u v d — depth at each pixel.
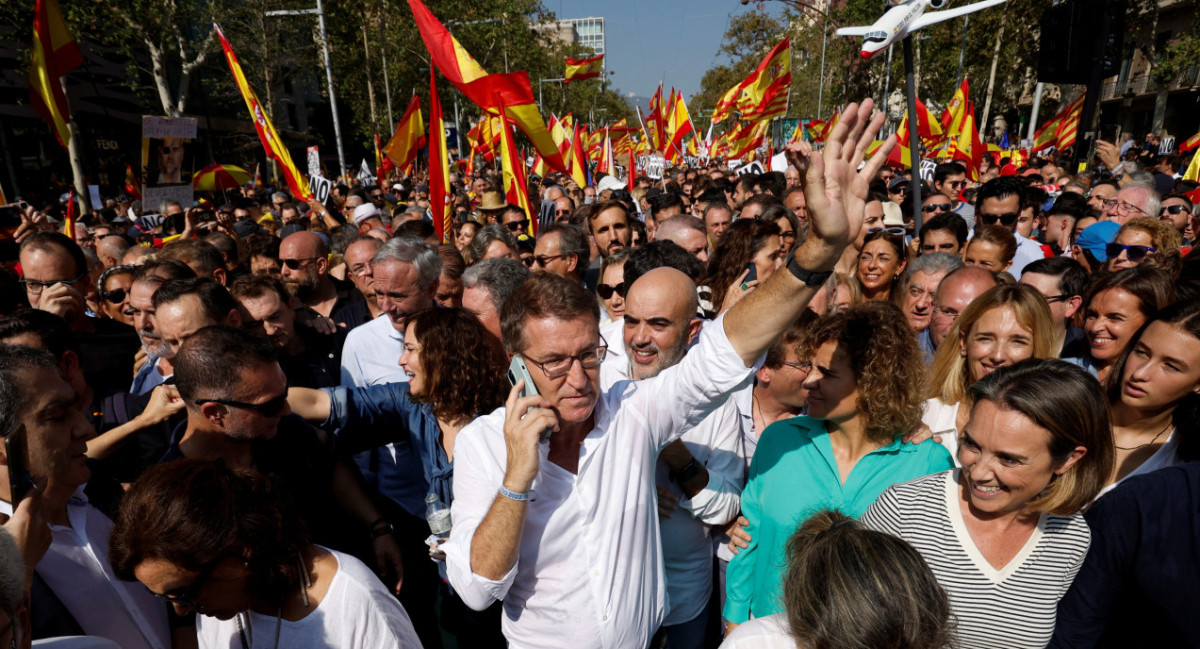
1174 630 1.82
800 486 2.32
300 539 1.71
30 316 2.66
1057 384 1.72
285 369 3.93
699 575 2.60
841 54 28.47
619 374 2.80
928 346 3.86
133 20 19.52
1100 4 5.11
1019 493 1.77
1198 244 3.83
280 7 22.58
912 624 1.32
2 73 21.36
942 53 27.84
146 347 3.43
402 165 11.88
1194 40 22.55
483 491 1.97
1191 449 2.35
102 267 5.81
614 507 1.96
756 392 2.99
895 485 2.09
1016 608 1.88
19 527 1.52
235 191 17.83
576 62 18.11
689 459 2.43
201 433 2.32
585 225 7.67
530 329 1.79
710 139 24.80
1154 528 1.78
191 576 1.54
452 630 2.83
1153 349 2.34
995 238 4.27
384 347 3.94
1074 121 15.78
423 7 7.36
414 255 3.71
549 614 1.97
